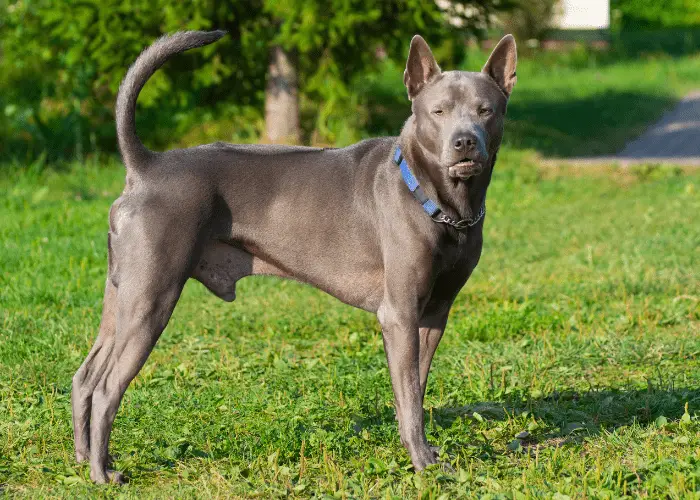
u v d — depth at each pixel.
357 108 20.11
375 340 7.81
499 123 5.00
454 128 4.75
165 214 4.93
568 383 6.70
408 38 17.56
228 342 7.79
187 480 4.91
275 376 6.82
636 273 9.83
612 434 5.41
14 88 19.83
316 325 8.40
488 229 13.38
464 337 7.89
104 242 11.42
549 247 11.94
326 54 17.62
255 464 5.05
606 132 25.22
